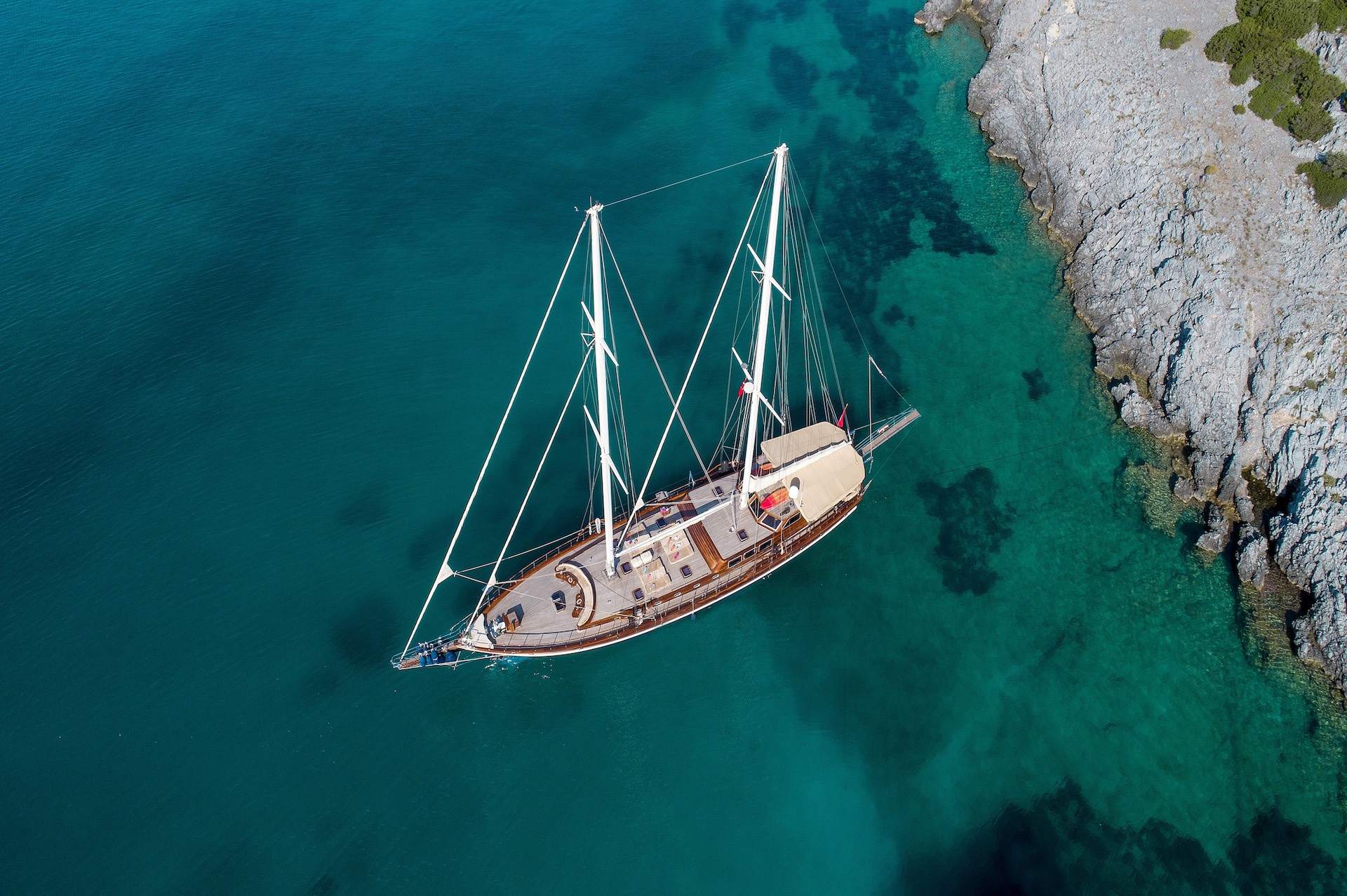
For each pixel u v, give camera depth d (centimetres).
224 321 7538
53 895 4612
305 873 4741
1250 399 6612
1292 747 5294
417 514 6328
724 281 7900
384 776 5109
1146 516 6431
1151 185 7869
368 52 10444
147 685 5412
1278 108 7688
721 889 4791
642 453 6750
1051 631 5856
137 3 11100
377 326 7569
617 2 11325
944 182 9069
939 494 6600
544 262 8181
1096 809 5081
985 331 7706
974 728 5422
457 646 5288
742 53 10644
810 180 9100
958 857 4928
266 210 8525
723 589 5631
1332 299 6662
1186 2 8825
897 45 10781
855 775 5241
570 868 4834
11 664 5491
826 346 7556
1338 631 5528
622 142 9450
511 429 6888
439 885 4738
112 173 8806
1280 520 6072
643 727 5391
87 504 6297
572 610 5419
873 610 5966
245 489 6431
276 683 5441
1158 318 7200
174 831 4850
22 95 9662
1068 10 9450
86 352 7250
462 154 9231
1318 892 4741
